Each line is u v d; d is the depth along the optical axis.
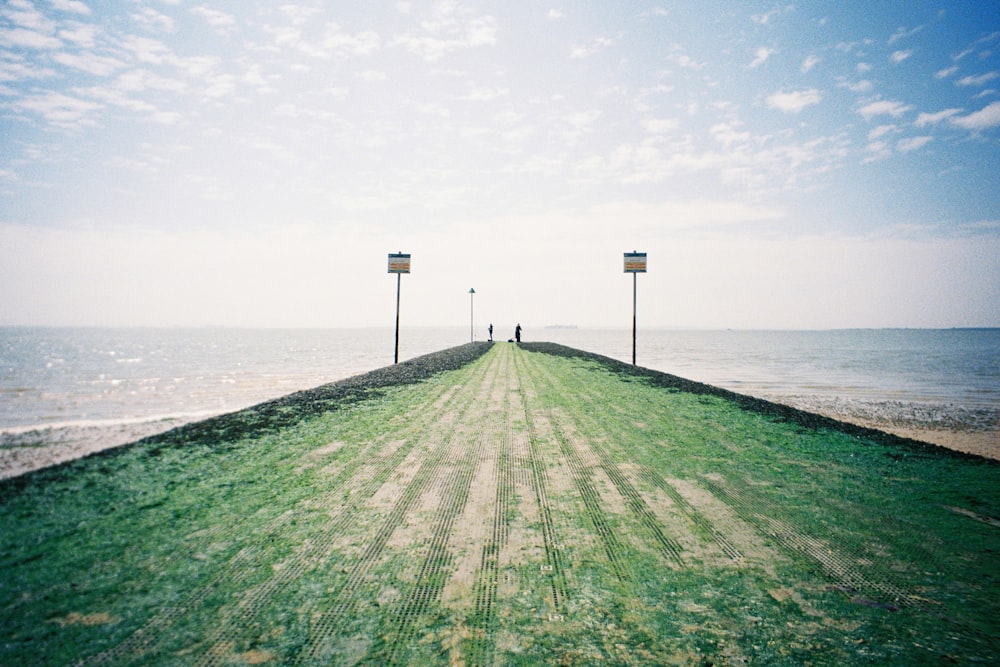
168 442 7.49
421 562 3.90
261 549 4.07
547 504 5.19
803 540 4.36
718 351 60.41
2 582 3.44
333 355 48.75
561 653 2.83
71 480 5.65
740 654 2.84
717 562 3.95
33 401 17.12
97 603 3.23
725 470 6.41
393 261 24.05
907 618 3.20
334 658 2.75
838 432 8.63
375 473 6.16
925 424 15.07
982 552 4.14
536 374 17.78
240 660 2.72
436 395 12.57
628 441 7.93
